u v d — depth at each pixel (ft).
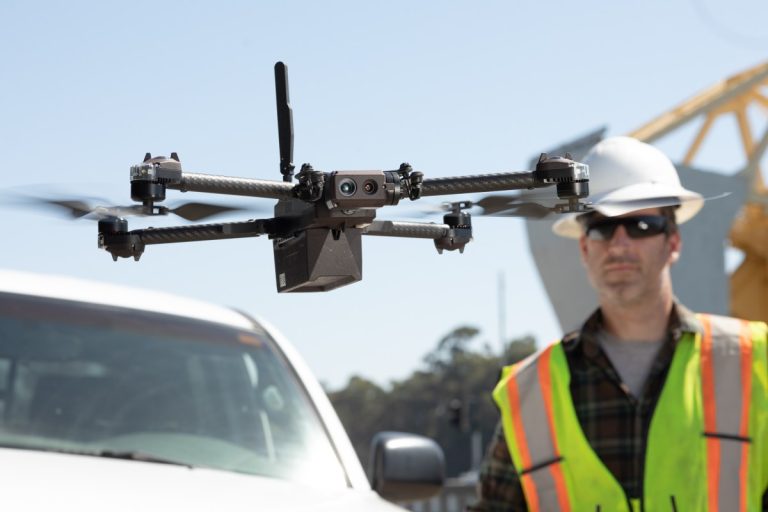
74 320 14.05
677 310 16.60
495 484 16.85
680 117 110.52
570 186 11.26
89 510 10.85
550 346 16.94
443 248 11.78
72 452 12.55
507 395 16.87
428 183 10.79
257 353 15.19
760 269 130.31
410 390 574.15
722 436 16.02
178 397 13.79
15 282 14.21
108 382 13.52
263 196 10.48
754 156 106.93
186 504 11.55
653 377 16.26
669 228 16.70
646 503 15.87
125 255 11.03
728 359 16.33
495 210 11.81
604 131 58.49
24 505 10.69
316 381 15.57
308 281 10.93
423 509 66.08
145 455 12.87
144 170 10.10
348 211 10.62
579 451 16.26
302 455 14.07
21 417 12.76
